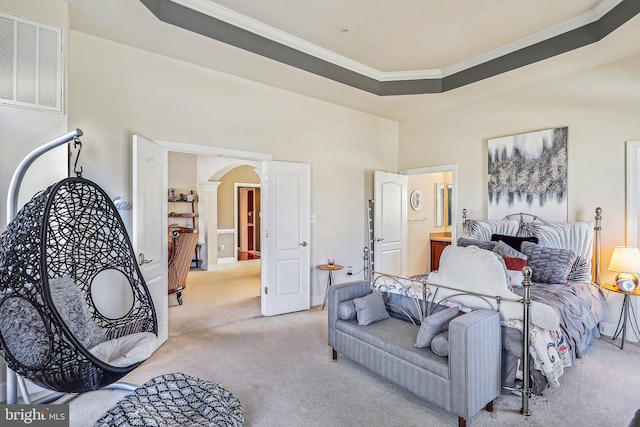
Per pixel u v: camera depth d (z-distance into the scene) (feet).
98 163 10.11
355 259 17.37
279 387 8.39
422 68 14.10
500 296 7.80
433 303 8.89
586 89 12.16
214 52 11.03
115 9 8.66
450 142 16.69
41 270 5.87
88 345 7.42
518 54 11.89
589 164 12.12
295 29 11.07
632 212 11.16
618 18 9.18
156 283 10.82
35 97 8.00
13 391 7.02
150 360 9.89
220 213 28.50
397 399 7.86
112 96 10.37
